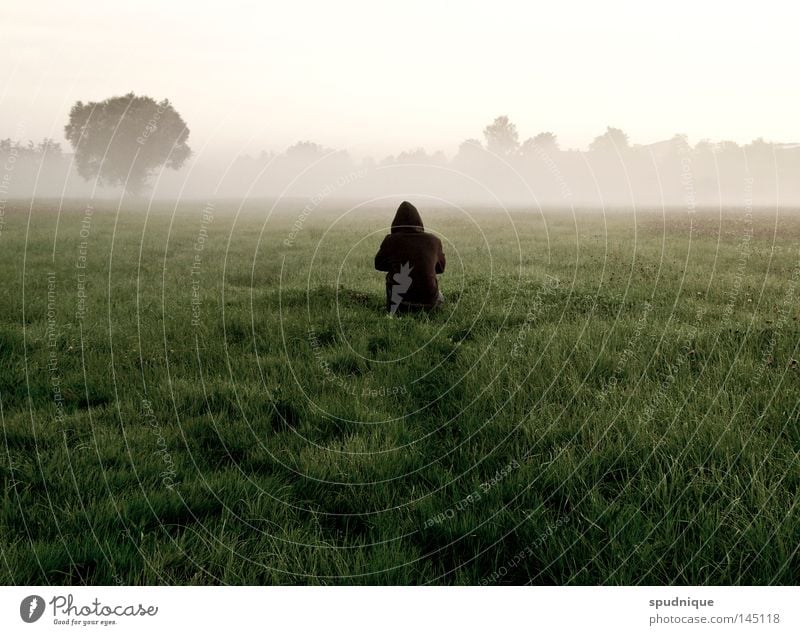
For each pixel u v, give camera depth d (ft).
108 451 9.98
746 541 7.57
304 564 7.65
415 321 18.58
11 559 7.39
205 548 7.77
